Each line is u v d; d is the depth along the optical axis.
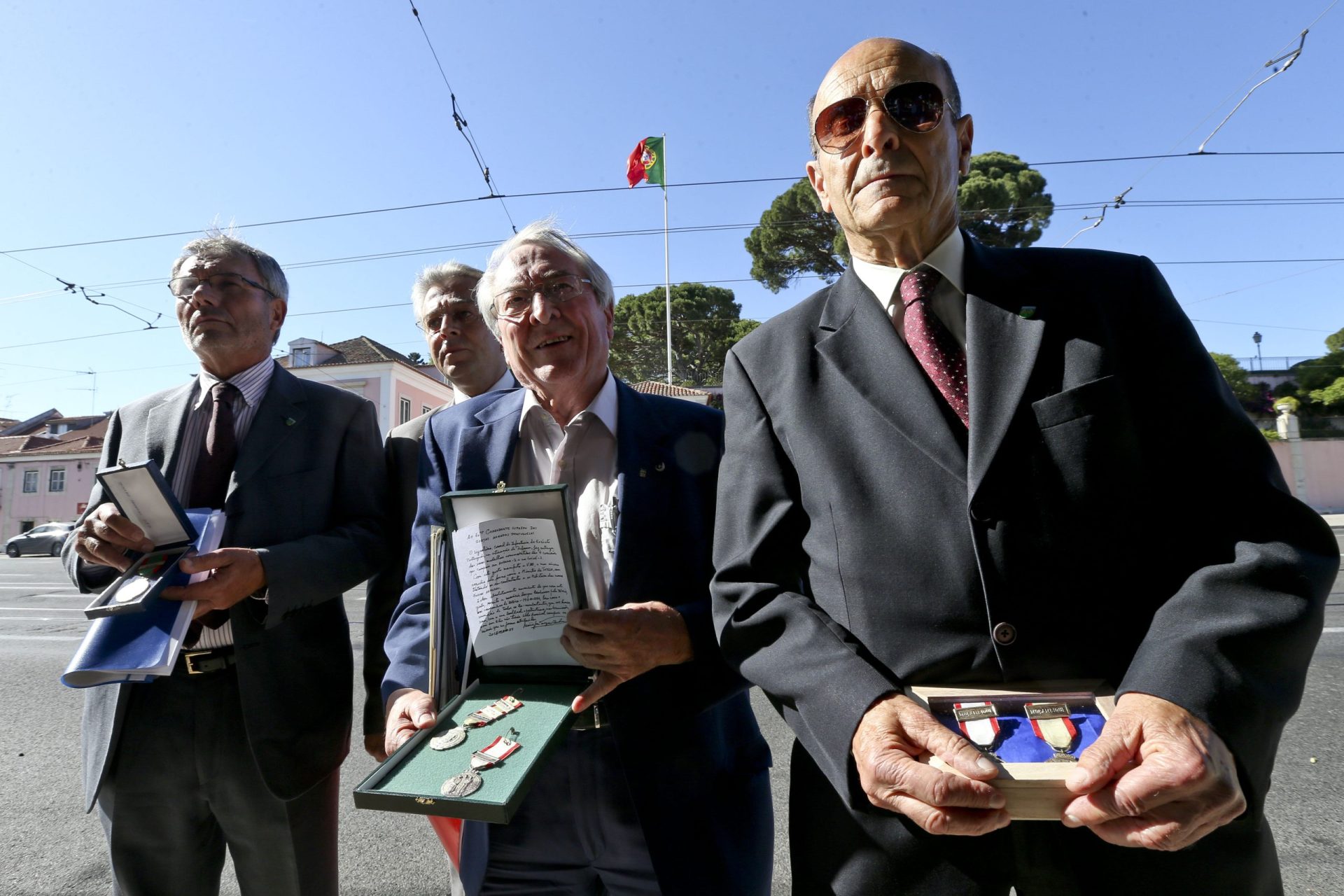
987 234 21.22
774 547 1.23
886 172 1.21
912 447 1.10
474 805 1.11
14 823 3.09
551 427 1.70
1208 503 0.99
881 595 1.07
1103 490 1.00
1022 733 0.88
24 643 7.00
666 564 1.51
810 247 23.94
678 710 1.43
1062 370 1.06
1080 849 0.95
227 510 1.77
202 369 2.00
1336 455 19.72
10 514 30.66
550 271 1.60
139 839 1.69
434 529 1.53
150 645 1.43
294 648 1.77
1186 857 0.91
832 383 1.22
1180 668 0.84
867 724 0.93
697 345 29.48
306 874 1.74
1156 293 1.10
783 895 2.46
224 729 1.69
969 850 1.00
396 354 32.31
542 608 1.37
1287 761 3.20
